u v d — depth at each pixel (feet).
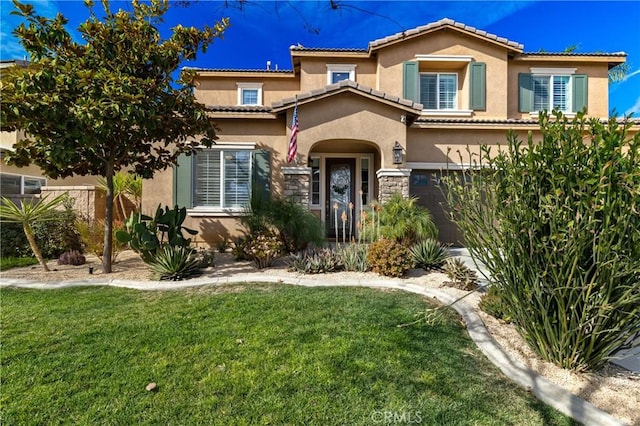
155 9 26.63
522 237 12.37
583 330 11.84
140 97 23.91
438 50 50.44
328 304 19.76
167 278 25.41
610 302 11.30
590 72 51.75
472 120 41.83
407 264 26.17
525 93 51.24
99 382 11.62
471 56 50.21
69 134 23.07
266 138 40.42
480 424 9.92
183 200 39.37
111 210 28.53
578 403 10.71
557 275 11.62
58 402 10.55
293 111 38.34
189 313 18.15
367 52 51.88
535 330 13.05
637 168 10.37
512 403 10.91
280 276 26.53
